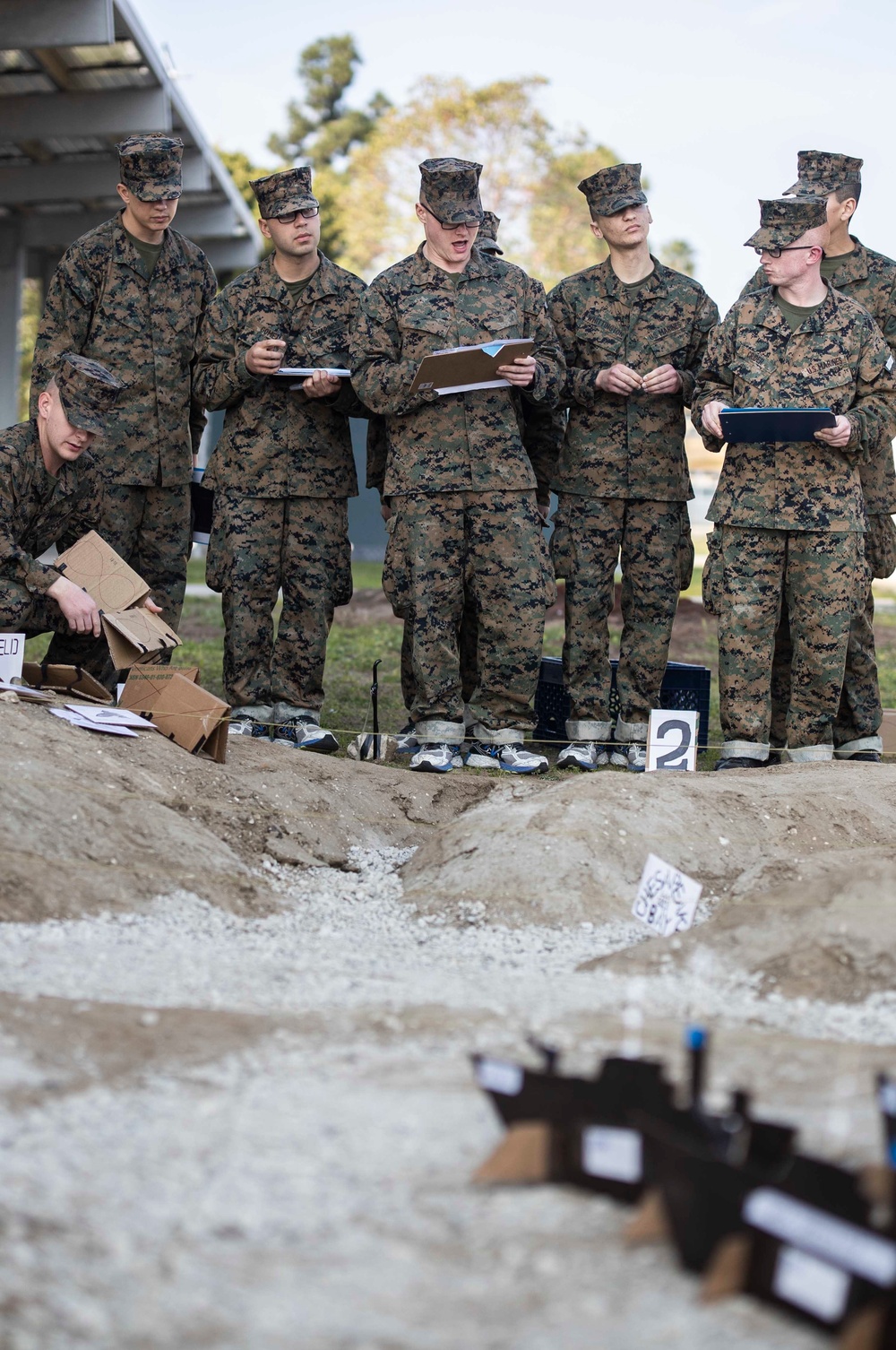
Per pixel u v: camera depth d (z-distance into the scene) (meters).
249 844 6.46
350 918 5.87
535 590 8.05
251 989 4.56
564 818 6.36
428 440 8.00
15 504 7.67
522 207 47.03
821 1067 3.79
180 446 8.70
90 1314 2.48
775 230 7.89
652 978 4.96
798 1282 2.52
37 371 8.55
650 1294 2.60
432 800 7.34
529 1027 4.14
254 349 8.11
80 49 18.83
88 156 23.31
